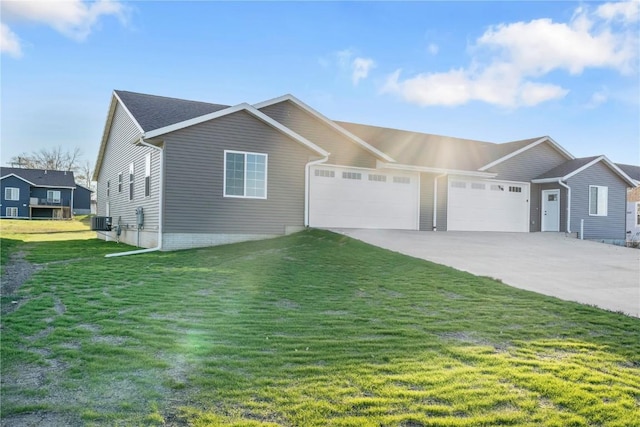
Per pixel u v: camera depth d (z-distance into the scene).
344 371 3.91
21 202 49.66
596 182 21.25
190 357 4.19
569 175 20.12
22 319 5.47
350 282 8.14
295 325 5.38
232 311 6.03
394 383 3.68
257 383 3.62
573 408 3.35
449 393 3.51
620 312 6.69
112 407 3.18
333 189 16.55
